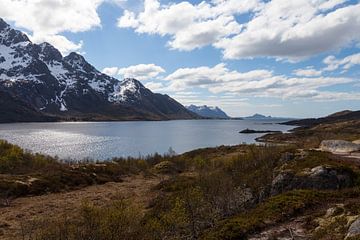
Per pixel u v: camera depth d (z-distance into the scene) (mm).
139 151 120375
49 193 46344
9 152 67188
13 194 43469
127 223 22438
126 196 44156
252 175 31125
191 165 70500
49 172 55875
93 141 153875
